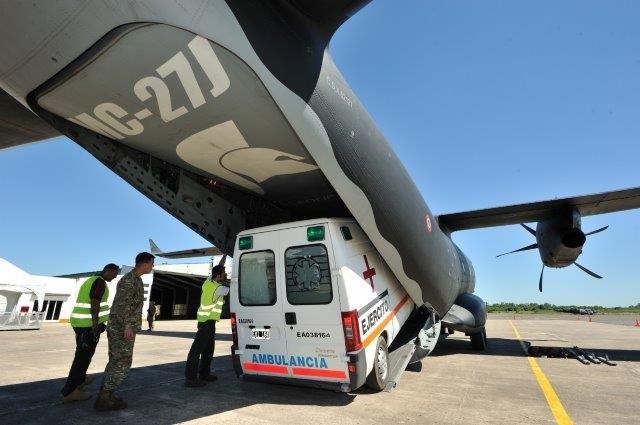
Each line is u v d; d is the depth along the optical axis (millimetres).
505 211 7684
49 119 3295
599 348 9430
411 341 5367
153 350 8742
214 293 5078
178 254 13977
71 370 4121
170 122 3348
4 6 2164
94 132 3588
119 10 2242
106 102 3066
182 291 36156
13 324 15516
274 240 4348
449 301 6785
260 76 2859
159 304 36469
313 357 3945
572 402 4195
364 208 4129
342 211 5582
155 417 3600
